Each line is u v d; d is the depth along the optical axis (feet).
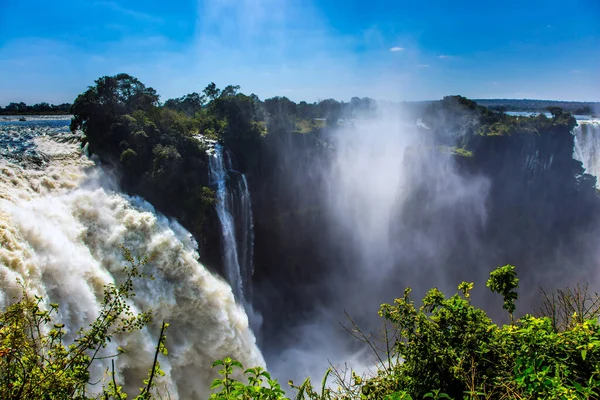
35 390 25.98
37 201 102.58
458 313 36.99
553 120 271.69
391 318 38.58
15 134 157.79
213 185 147.74
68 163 126.72
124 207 118.62
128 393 91.81
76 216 108.27
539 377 27.30
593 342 28.86
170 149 134.10
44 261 88.17
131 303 99.66
